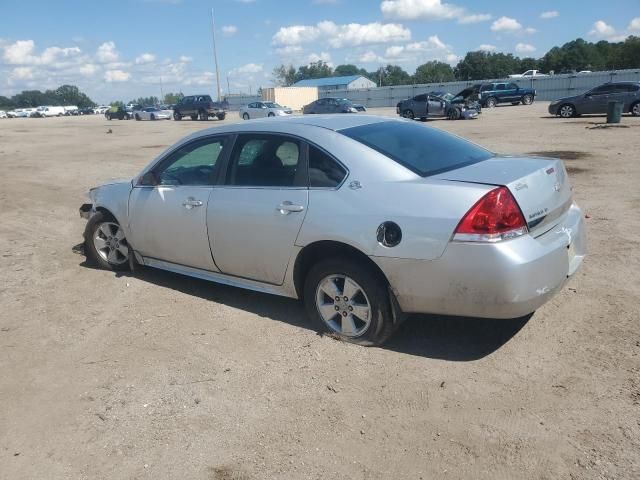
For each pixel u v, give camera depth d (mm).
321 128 4359
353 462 2990
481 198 3506
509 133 20297
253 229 4500
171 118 53656
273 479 2895
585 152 14016
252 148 4656
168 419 3449
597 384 3531
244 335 4500
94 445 3248
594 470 2811
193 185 5043
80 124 49219
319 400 3561
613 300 4727
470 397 3492
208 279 5137
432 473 2873
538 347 4039
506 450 3000
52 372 4086
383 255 3795
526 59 111875
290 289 4492
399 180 3877
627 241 6336
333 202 4043
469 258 3510
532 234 3654
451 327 4441
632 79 48656
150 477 2965
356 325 4215
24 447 3268
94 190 6254
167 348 4352
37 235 8188
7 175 14953
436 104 30250
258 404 3557
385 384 3689
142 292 5551
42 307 5301
